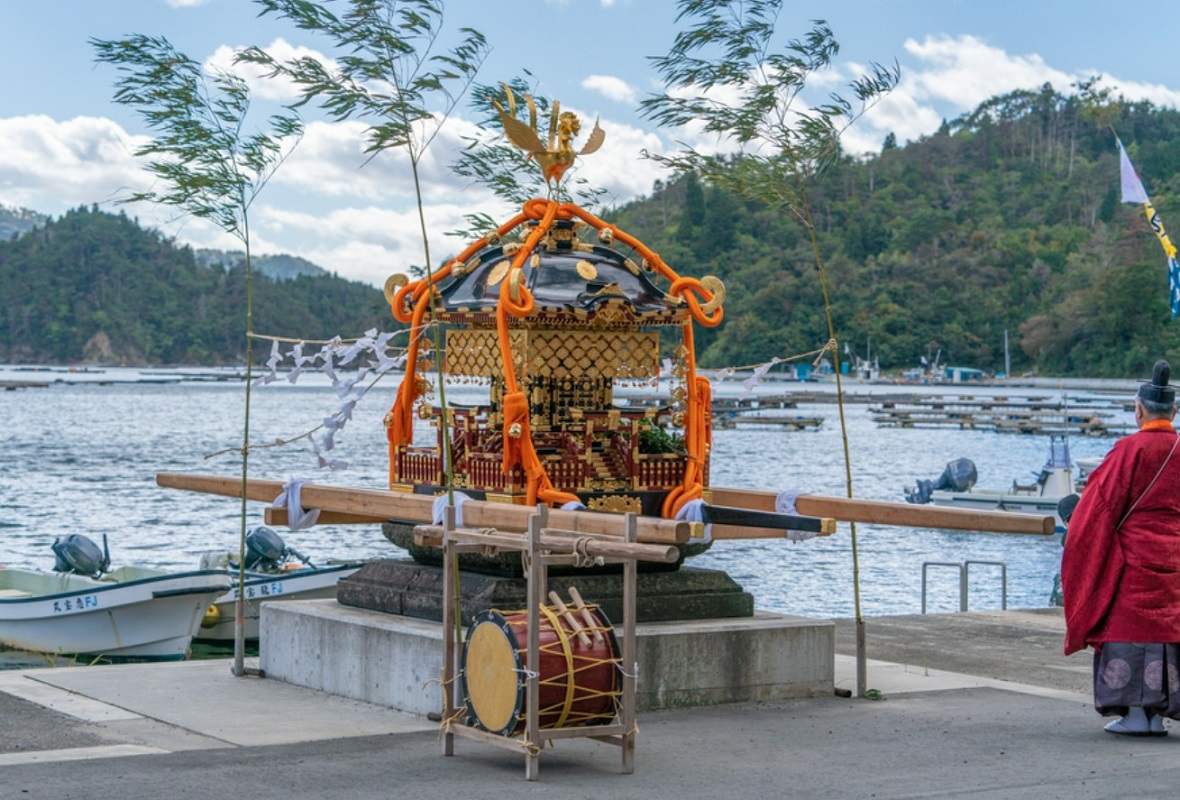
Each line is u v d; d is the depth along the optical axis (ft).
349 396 36.35
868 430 380.17
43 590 76.95
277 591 69.62
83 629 66.80
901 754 27.09
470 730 26.00
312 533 130.62
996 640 44.88
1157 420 29.14
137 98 35.81
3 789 23.44
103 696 33.01
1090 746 27.99
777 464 250.98
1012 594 100.53
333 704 32.30
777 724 30.09
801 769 25.75
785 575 109.29
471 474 33.76
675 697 31.78
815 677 33.45
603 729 25.18
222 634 71.61
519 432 31.91
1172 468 28.68
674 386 35.81
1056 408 393.50
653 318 34.04
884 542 132.98
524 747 24.71
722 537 35.58
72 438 309.42
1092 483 29.32
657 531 26.91
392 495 33.40
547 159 35.04
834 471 235.20
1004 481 219.82
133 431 340.18
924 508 31.24
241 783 24.16
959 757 26.84
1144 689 28.53
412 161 31.91
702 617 33.37
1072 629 29.27
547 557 25.14
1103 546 28.91
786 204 36.09
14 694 33.09
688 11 35.22
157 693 33.47
